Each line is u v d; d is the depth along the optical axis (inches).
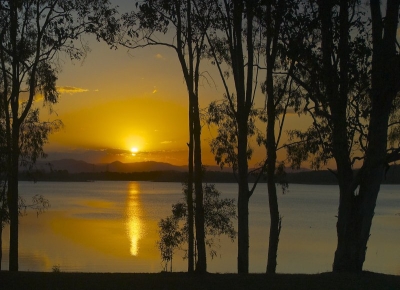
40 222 2472.9
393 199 5009.8
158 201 4419.3
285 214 3056.1
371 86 586.9
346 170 619.5
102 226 2325.3
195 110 657.6
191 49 693.9
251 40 837.8
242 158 863.7
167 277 611.8
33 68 866.1
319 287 550.6
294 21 570.9
